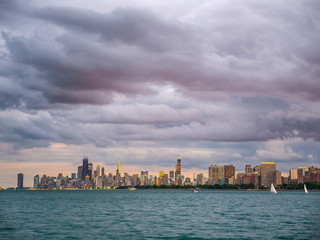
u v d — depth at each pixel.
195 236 63.22
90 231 69.81
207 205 169.88
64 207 152.25
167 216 104.19
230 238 61.12
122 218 97.88
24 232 68.25
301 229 72.94
